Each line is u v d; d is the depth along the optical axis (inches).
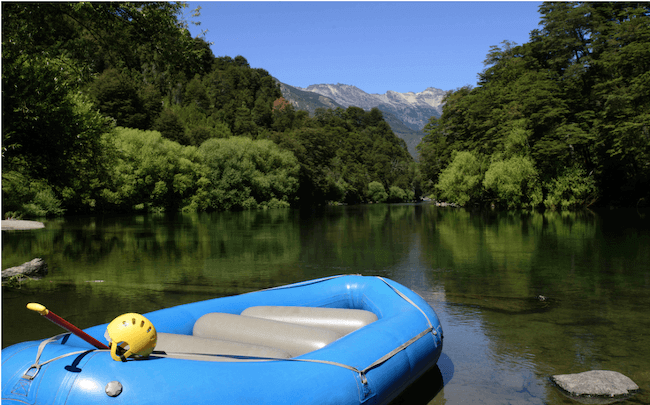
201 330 156.3
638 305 280.1
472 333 224.1
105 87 2613.2
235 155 2297.0
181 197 1942.7
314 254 538.0
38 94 431.8
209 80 5167.3
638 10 1481.3
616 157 1536.7
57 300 294.0
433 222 1109.1
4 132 420.8
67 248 589.0
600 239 652.1
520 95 1651.1
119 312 263.7
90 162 566.3
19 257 500.1
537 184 1501.0
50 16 383.6
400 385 140.6
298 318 169.3
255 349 127.0
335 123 6186.0
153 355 107.7
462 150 2159.2
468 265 445.1
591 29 1588.3
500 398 150.8
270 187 2539.4
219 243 666.2
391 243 658.2
